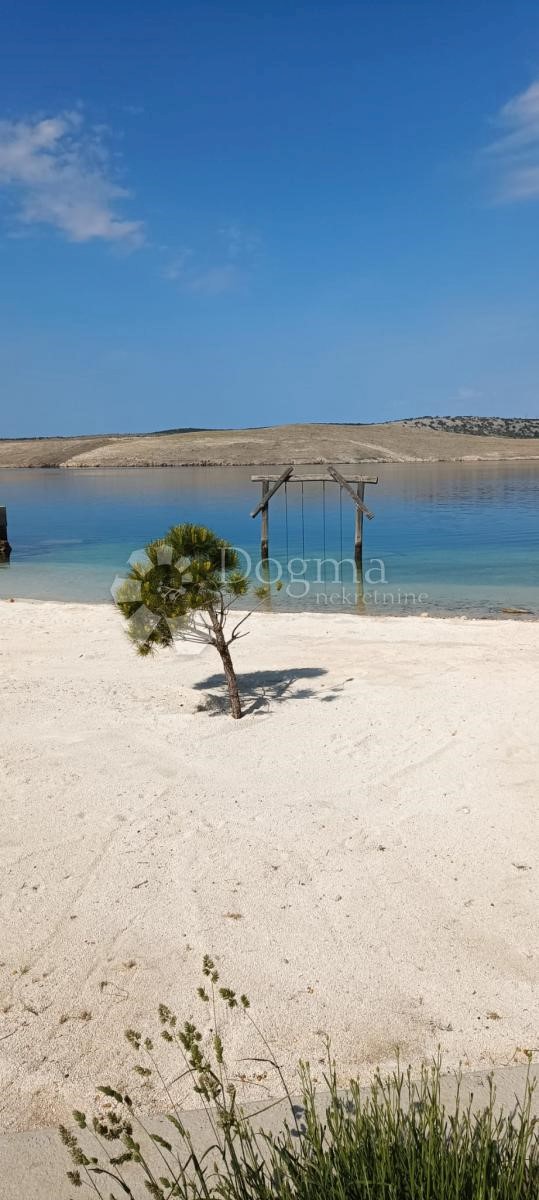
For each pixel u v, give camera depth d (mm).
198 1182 2611
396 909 4410
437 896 4535
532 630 11844
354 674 9234
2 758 6750
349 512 38188
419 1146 2361
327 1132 2760
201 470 90750
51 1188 2658
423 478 68250
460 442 122062
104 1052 3377
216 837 5305
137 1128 2912
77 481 73562
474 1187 2184
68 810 5742
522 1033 3426
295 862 4957
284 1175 2324
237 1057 3314
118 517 37562
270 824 5477
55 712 7965
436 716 7605
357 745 6918
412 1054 3307
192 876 4805
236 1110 2947
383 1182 2141
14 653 10633
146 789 6094
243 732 7320
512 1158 2318
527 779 6105
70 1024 3557
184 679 9164
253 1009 3623
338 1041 3402
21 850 5172
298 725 7477
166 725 7531
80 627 12391
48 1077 3238
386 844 5168
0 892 4676
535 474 71688
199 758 6699
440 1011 3588
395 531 29203
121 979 3865
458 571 19766
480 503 41531
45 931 4277
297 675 9242
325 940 4141
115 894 4625
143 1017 3596
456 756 6602
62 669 9719
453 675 9094
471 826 5383
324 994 3719
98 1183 2666
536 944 4070
